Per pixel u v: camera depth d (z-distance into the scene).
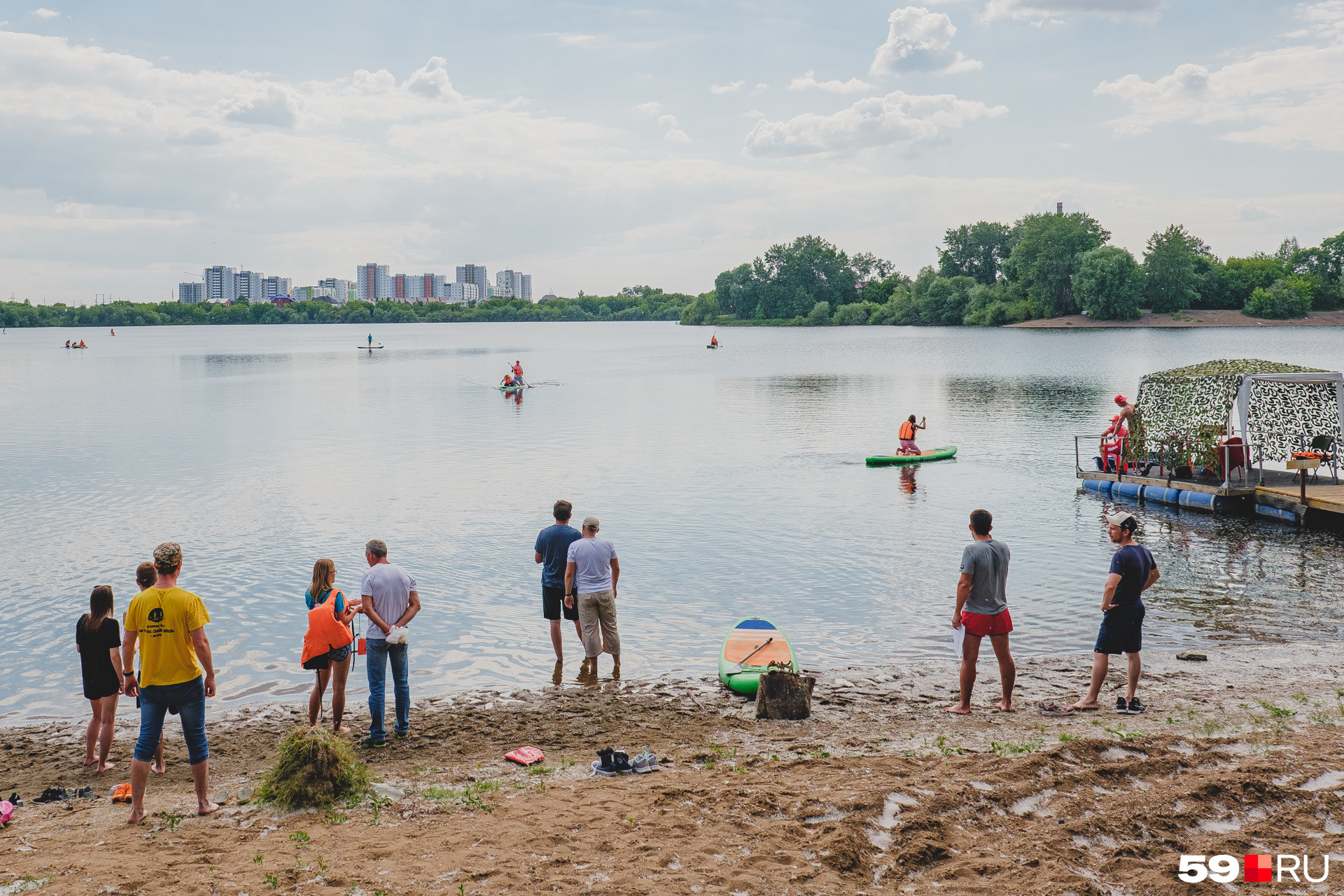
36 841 7.71
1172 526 21.23
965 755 9.31
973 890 6.40
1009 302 165.50
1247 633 13.90
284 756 8.52
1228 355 81.00
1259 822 7.41
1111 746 9.04
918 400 50.81
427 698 11.90
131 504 24.70
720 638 14.23
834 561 18.42
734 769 9.08
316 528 21.69
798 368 78.94
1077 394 52.84
